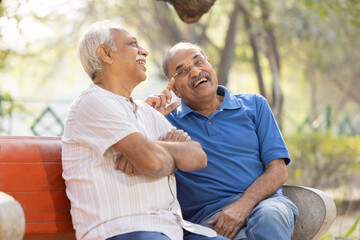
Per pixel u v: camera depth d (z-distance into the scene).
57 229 2.51
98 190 2.37
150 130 2.72
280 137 3.12
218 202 2.95
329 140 7.69
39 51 11.80
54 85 13.41
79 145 2.44
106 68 2.60
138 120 2.63
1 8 5.04
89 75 2.66
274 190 2.90
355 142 7.70
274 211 2.62
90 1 12.25
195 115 3.18
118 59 2.59
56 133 7.41
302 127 9.05
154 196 2.44
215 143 3.06
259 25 10.95
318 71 16.62
